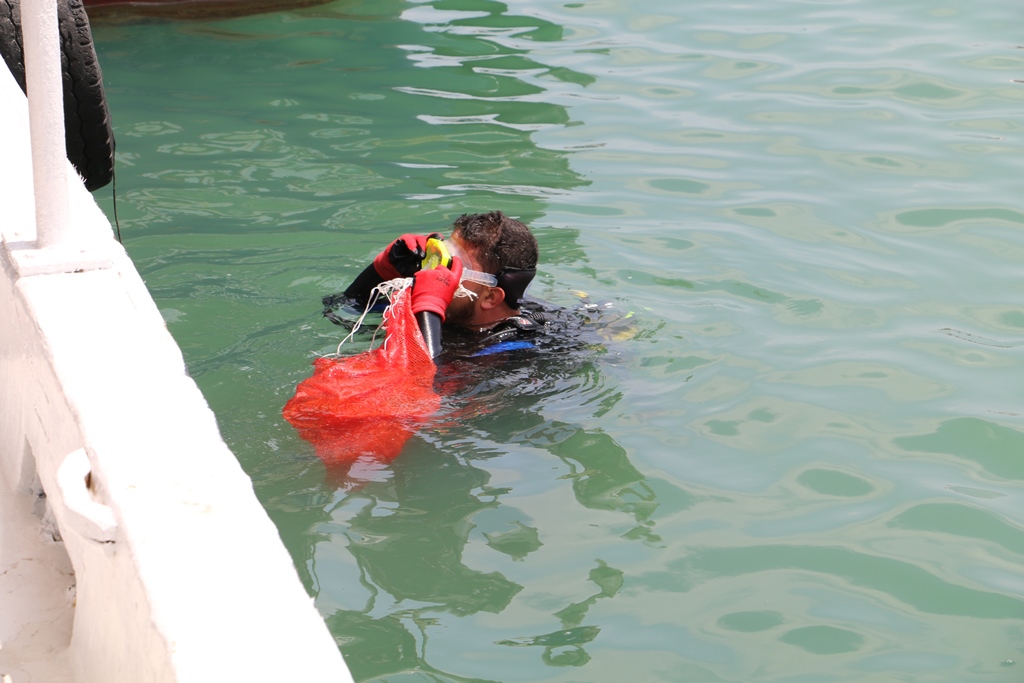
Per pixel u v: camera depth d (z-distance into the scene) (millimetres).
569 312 4719
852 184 6336
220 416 3916
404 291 4156
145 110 7320
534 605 3086
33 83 2605
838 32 8938
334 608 3035
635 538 3391
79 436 2219
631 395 4203
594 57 8547
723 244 5586
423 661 2850
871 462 3846
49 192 2740
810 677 2838
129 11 9328
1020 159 6594
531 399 4109
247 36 8945
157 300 4832
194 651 1737
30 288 2646
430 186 6258
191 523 1971
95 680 2168
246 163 6516
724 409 4141
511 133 7098
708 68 8266
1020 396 4281
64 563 2637
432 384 4094
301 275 5137
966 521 3525
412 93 7781
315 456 3695
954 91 7672
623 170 6551
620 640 2953
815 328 4797
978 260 5434
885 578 3248
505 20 9430
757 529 3459
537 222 5816
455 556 3271
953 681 2840
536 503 3543
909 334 4750
